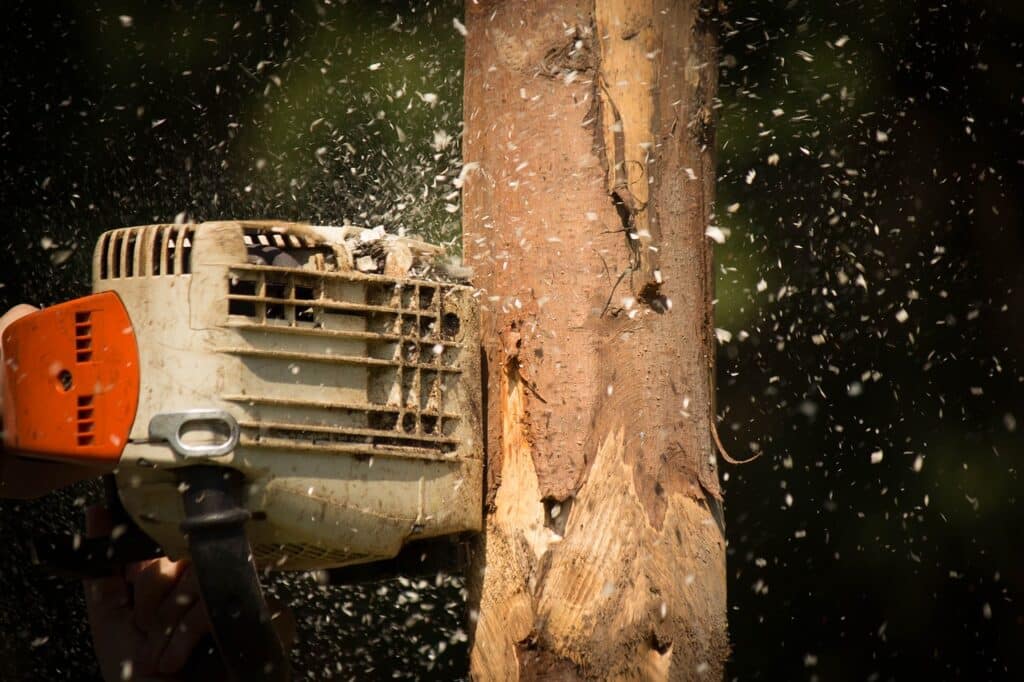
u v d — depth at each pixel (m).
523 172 4.76
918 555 11.17
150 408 3.96
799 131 11.30
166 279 4.01
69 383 4.01
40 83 11.60
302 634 8.70
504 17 4.89
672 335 4.75
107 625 5.07
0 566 9.94
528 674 4.48
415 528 4.38
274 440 4.04
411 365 4.38
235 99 11.52
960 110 11.61
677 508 4.65
